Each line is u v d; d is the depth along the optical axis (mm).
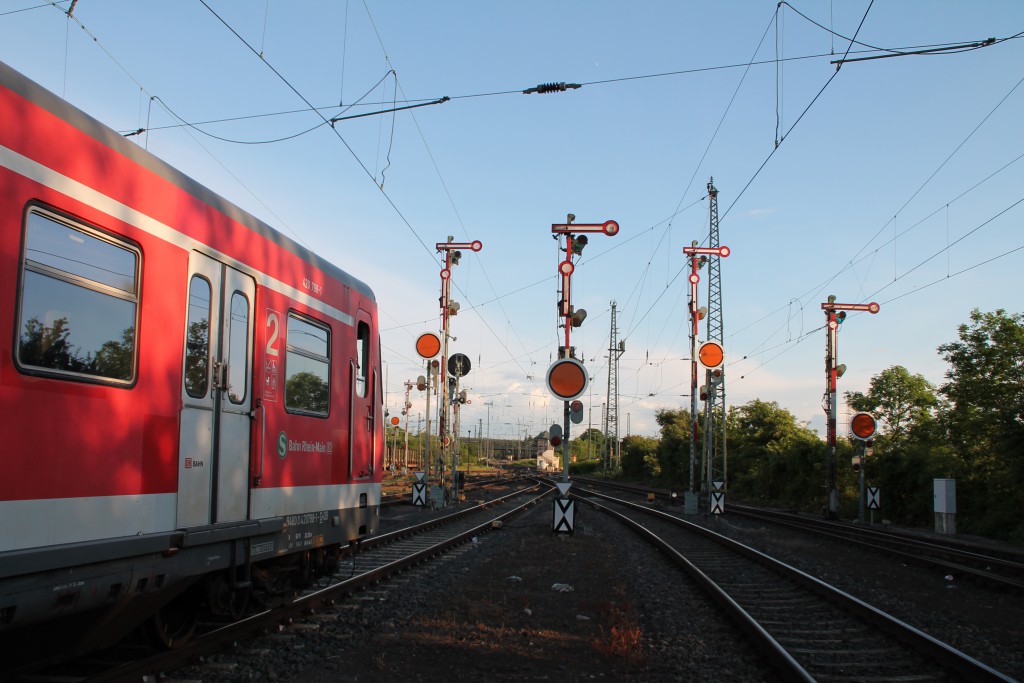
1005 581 12586
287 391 7938
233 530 6637
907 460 30266
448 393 30719
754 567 14609
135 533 5402
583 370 15859
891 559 16953
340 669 6797
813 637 8656
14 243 4457
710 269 38625
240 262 7070
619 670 7145
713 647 8094
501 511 29000
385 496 35375
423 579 11781
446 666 7062
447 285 30062
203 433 6336
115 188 5398
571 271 18688
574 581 12062
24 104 4637
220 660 6785
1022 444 23672
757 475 47375
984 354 26781
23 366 4480
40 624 5020
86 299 5047
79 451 4898
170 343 5926
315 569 9461
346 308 9688
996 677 6445
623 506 35844
